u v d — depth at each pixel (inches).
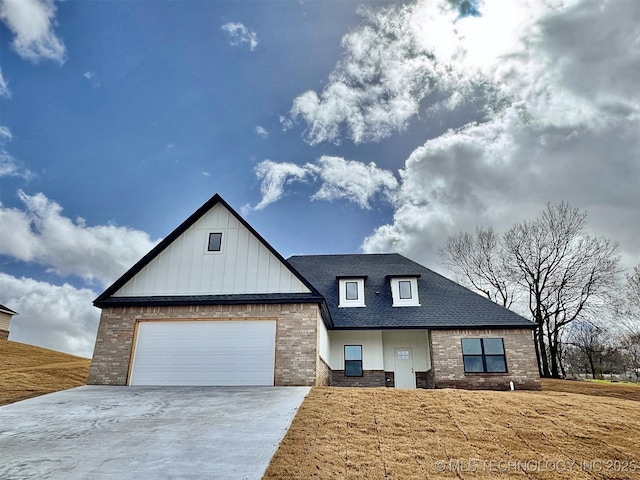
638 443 338.3
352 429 355.9
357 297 844.0
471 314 773.9
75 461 293.7
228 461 288.0
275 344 601.9
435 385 714.2
